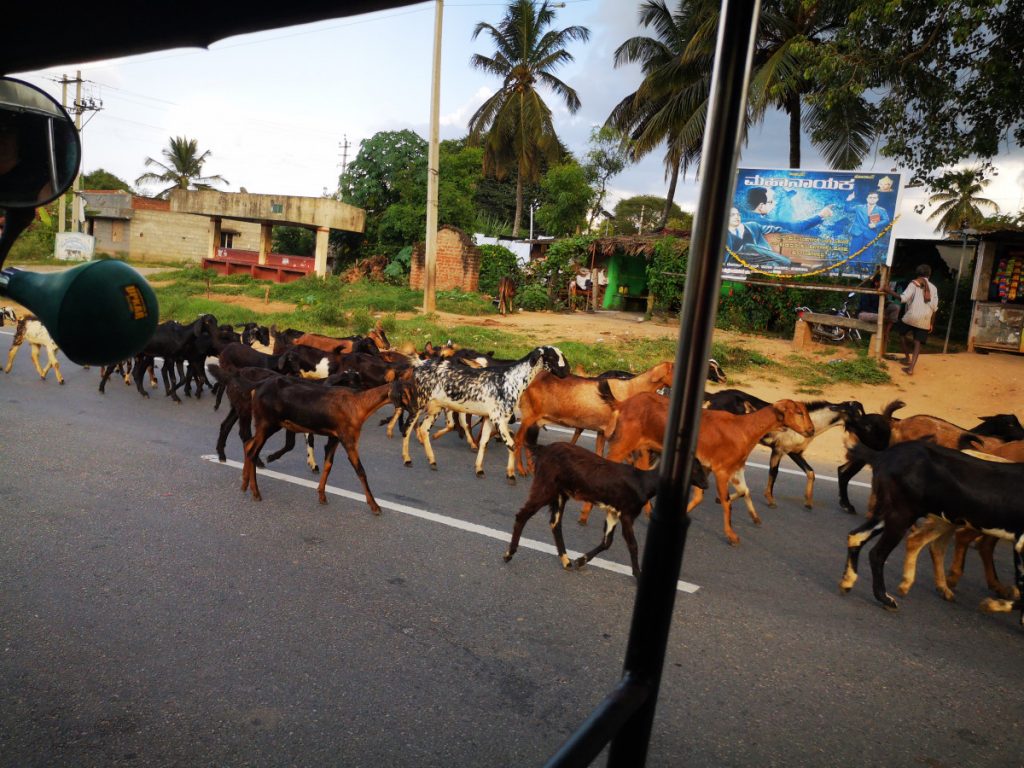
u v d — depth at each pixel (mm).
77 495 6883
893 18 12852
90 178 65562
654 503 1292
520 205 37594
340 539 6219
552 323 21000
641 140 23656
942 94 13211
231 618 4777
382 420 10992
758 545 6762
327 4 826
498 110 36469
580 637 4793
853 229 16500
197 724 3697
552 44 35219
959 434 7340
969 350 16422
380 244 32625
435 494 7656
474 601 5234
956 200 36094
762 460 10023
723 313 18641
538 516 7172
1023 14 11930
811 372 14484
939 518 5434
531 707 3992
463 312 23047
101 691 3928
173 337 11398
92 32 943
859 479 9266
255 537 6148
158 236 47031
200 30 925
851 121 20094
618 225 47062
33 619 4629
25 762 3369
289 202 31141
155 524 6301
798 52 14078
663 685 4328
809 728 3969
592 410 8250
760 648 4816
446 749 3611
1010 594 5895
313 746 3580
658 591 1297
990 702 4312
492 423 8422
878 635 5098
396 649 4520
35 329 12172
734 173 1110
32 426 9297
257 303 24516
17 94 989
